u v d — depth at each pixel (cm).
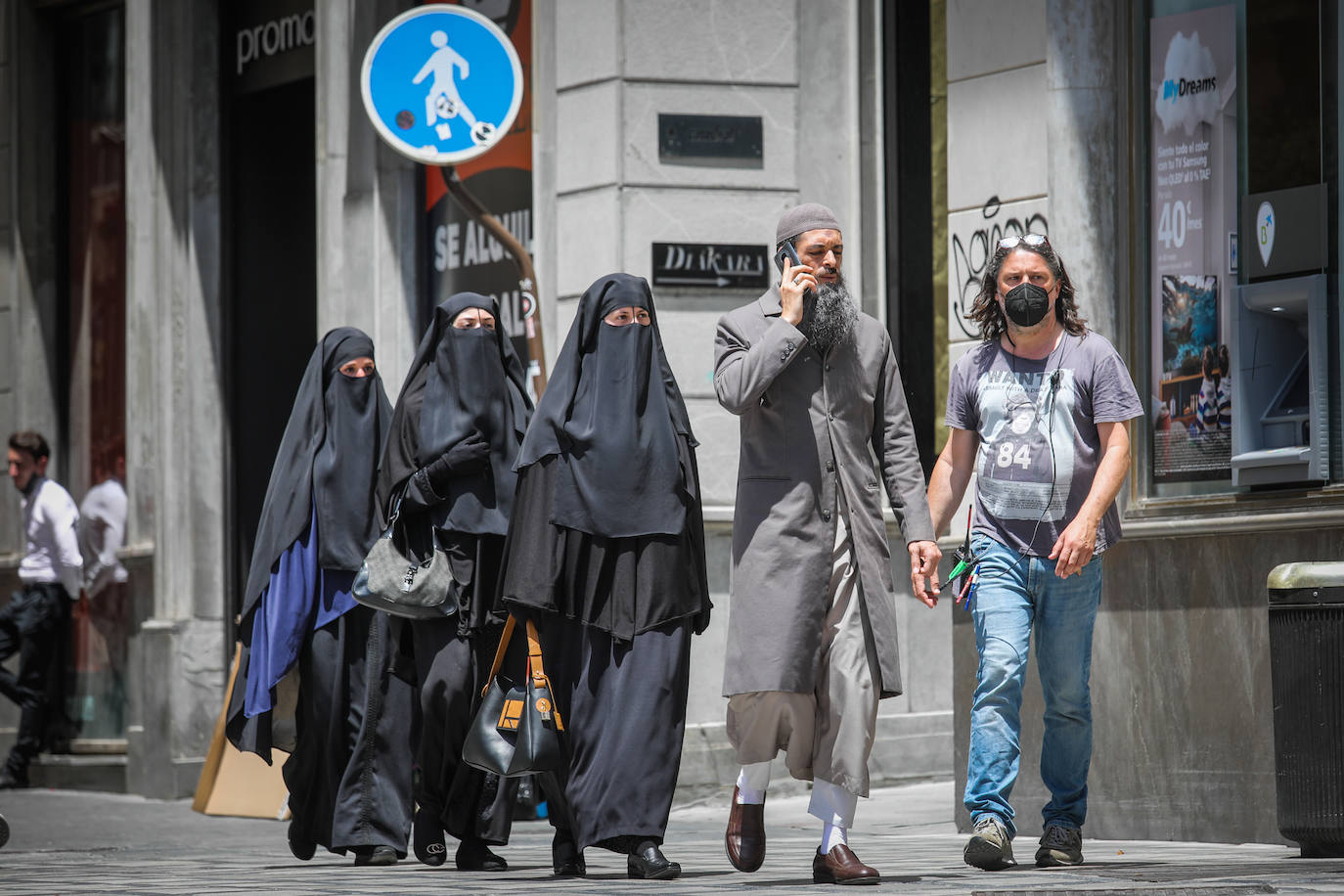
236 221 4044
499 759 1895
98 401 4328
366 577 2128
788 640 1734
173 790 3847
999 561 1916
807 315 1783
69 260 4434
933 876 1800
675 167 3231
